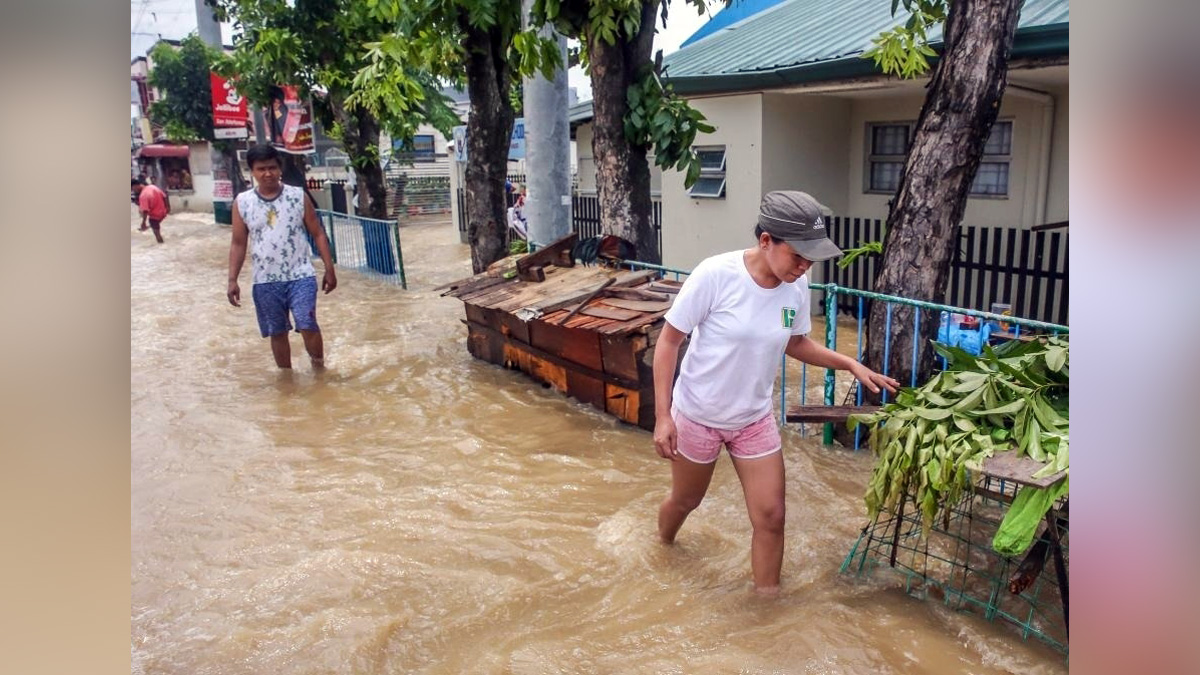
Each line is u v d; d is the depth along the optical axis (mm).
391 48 8352
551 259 7770
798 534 4395
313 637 3607
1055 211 8805
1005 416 3473
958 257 8742
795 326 3680
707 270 3537
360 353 8695
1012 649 3348
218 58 18031
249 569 4246
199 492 5219
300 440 6168
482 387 7367
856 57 8414
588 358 6566
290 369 8125
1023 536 3082
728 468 5383
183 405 7047
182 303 11938
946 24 5316
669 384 3650
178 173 35156
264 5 14289
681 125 7539
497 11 7902
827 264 10250
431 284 13367
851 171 10742
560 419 6445
